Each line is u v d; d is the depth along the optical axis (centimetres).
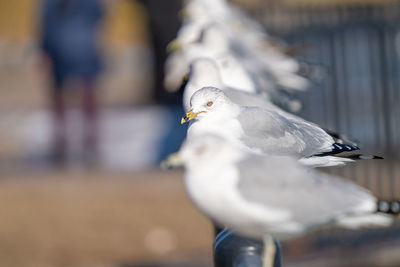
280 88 1070
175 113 1908
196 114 652
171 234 1296
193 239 1277
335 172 1342
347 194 482
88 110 2002
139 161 1725
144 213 1374
